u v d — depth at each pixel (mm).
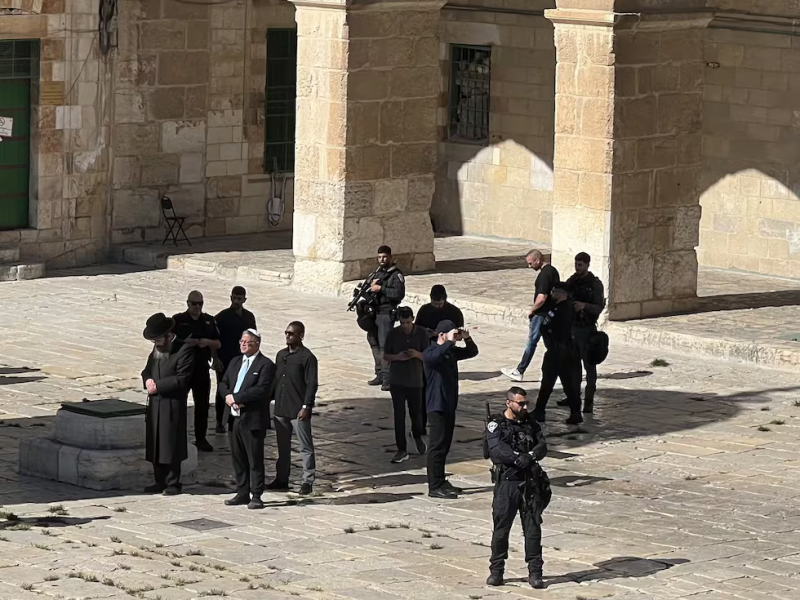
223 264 28312
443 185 32375
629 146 23953
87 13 28797
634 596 13281
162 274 28531
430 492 16750
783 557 14641
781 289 27000
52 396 20250
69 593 12523
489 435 13695
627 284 24266
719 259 28766
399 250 27422
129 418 16969
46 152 28625
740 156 28297
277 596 12711
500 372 22141
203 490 16922
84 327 24203
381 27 26453
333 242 26656
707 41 28375
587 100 23875
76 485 16781
